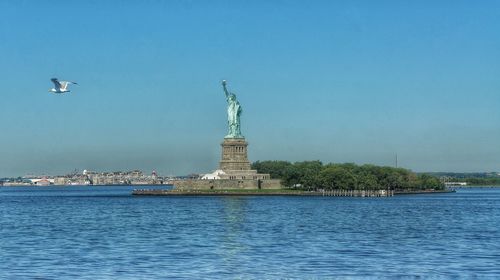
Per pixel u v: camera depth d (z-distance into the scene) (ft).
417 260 407.44
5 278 346.54
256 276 352.90
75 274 358.64
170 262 399.65
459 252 443.73
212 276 352.69
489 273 359.87
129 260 407.44
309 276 352.49
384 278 345.92
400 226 647.97
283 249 458.91
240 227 632.38
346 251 448.24
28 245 485.56
